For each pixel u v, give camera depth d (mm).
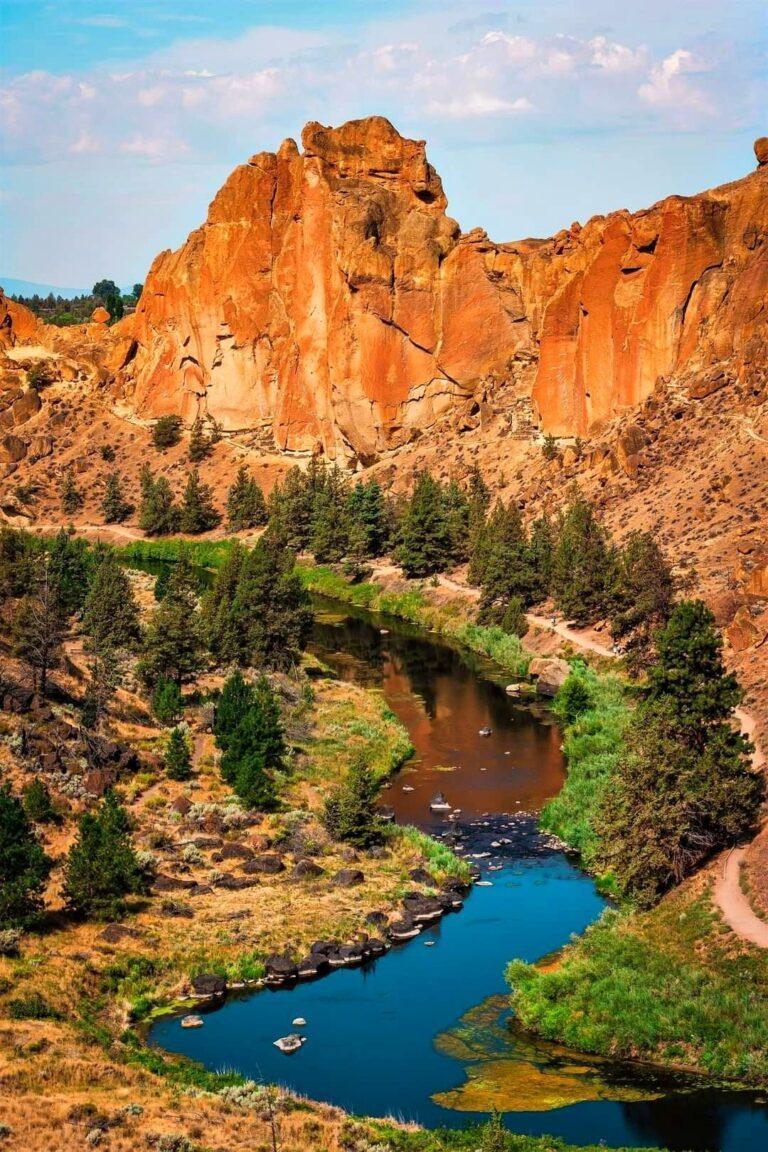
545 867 71125
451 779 86312
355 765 77250
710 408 139125
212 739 86500
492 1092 48812
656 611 103000
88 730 81250
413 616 137125
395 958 60312
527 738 94688
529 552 127062
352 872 67438
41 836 67000
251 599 108062
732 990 53281
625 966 56844
